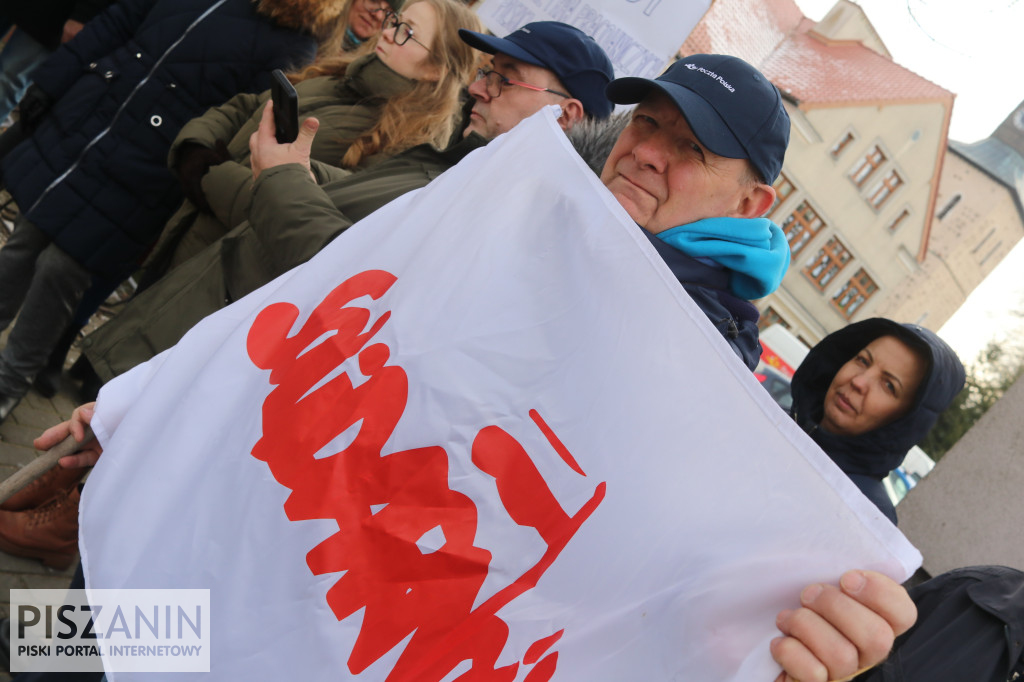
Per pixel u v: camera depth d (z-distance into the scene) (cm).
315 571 126
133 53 292
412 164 242
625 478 123
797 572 114
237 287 222
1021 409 292
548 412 128
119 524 138
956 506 298
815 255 1616
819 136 1505
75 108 292
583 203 138
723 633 115
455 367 133
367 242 155
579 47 240
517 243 140
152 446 144
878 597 107
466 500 127
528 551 125
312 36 307
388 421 132
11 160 302
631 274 130
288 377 141
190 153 269
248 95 290
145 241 305
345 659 122
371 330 140
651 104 158
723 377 121
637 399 125
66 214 289
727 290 162
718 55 158
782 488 116
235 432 140
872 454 242
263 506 132
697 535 119
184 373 153
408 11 278
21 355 300
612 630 121
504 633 123
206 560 132
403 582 124
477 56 286
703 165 153
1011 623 177
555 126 147
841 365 253
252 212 222
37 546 262
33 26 396
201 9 293
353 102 288
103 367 224
